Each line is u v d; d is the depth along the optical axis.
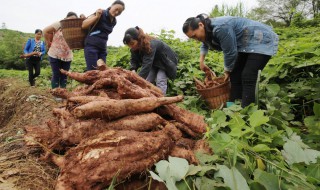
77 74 2.55
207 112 3.55
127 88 2.19
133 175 1.67
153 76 4.09
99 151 1.63
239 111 2.73
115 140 1.69
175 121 2.30
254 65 2.98
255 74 3.00
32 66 7.46
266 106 2.97
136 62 4.04
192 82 4.56
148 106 2.06
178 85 4.55
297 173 1.74
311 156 1.92
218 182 1.67
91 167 1.56
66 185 1.53
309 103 3.26
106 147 1.66
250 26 3.00
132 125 1.96
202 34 3.11
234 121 2.21
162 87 3.91
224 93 3.44
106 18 4.11
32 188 1.69
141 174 1.65
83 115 1.89
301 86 3.39
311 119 2.39
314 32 7.78
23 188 1.68
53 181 1.79
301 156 1.91
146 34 3.61
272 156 1.96
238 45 3.07
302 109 3.25
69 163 1.62
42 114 4.38
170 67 3.88
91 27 4.11
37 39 7.43
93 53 4.13
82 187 1.52
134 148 1.67
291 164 1.84
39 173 1.84
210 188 1.60
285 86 3.60
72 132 1.87
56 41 4.77
